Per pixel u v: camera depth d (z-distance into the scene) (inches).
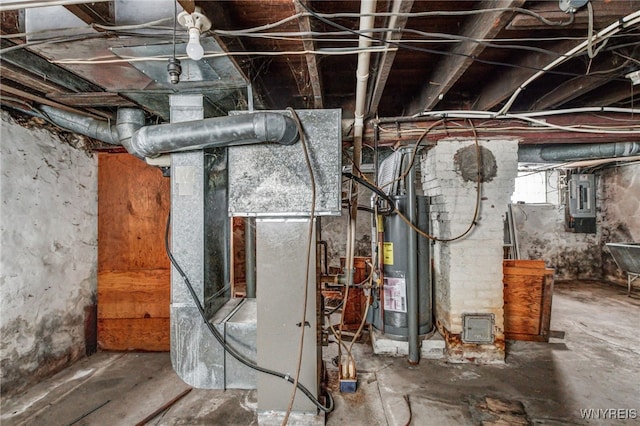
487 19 46.9
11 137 83.0
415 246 98.9
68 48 51.6
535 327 114.7
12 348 83.0
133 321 112.1
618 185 200.4
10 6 39.4
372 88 74.7
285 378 68.2
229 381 69.6
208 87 68.0
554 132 89.7
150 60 55.7
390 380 88.7
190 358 69.1
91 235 109.5
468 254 99.9
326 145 64.5
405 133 89.0
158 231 112.3
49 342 93.2
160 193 112.3
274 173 65.1
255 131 57.7
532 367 95.5
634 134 85.6
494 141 98.0
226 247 82.4
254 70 69.1
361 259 128.5
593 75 62.7
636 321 135.6
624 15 45.0
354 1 49.6
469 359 98.9
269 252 68.4
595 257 215.3
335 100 91.8
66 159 99.6
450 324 100.3
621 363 97.7
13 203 83.4
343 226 209.3
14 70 61.5
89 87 73.2
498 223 99.3
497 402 78.3
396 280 104.0
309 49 51.6
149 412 76.4
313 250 67.9
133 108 82.7
